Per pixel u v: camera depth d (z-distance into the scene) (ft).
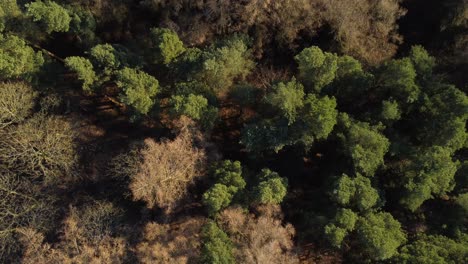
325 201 118.83
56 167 126.62
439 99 119.14
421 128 121.19
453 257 101.86
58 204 124.88
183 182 118.21
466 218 112.88
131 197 124.36
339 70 122.83
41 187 123.95
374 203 109.19
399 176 117.08
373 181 115.65
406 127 125.49
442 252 102.63
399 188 116.06
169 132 130.11
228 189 111.65
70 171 127.54
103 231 116.16
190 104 117.80
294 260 107.04
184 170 117.39
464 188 118.73
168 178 116.06
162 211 119.14
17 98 123.95
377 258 100.99
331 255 113.19
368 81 120.98
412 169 114.62
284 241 107.14
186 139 118.62
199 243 107.76
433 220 116.37
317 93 122.42
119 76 121.39
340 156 124.77
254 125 118.83
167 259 107.14
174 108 118.11
